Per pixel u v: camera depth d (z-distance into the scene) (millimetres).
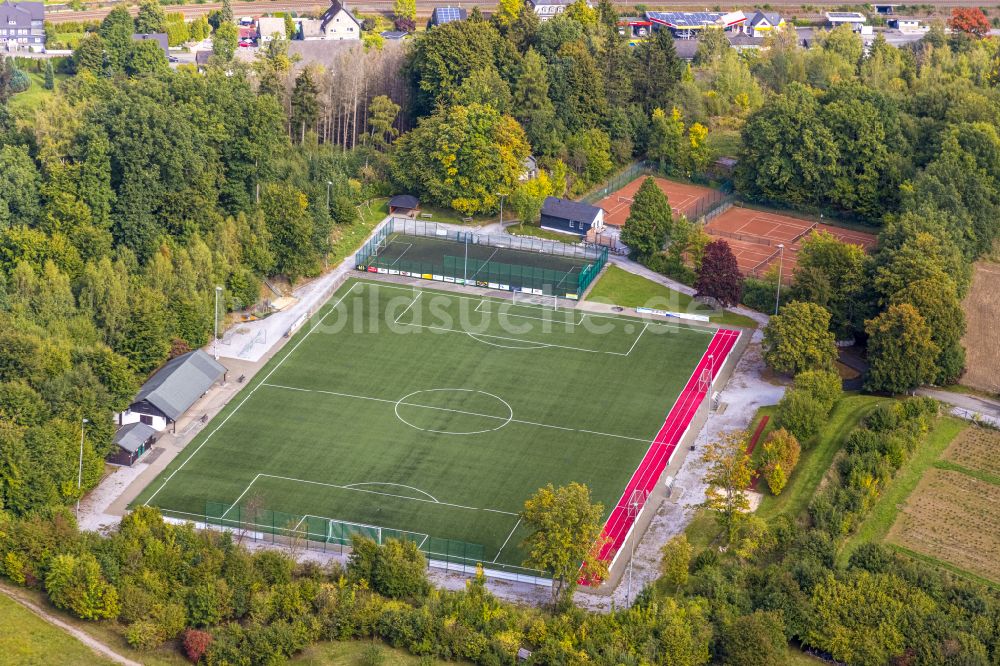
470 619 184750
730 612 186500
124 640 183250
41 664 176500
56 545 193375
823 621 184875
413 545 196875
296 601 186625
